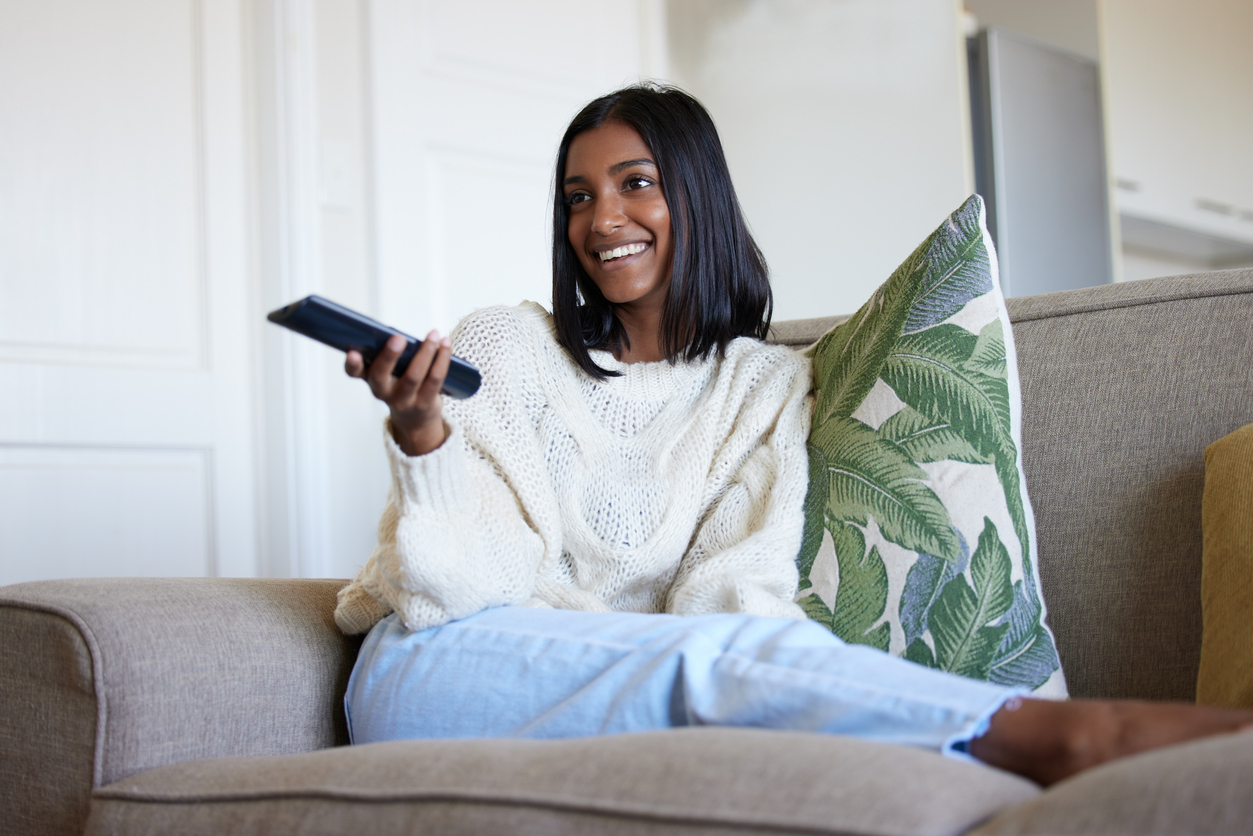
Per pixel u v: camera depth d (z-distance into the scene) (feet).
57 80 7.42
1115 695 3.30
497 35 9.23
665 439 4.00
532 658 2.85
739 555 3.52
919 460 3.39
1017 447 3.41
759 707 2.40
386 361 2.69
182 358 7.84
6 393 7.08
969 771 1.94
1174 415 3.45
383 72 8.55
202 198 7.96
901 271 3.84
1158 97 13.60
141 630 2.83
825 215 9.58
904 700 2.26
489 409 3.74
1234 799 1.50
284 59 8.07
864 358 3.77
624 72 10.15
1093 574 3.42
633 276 4.22
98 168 7.55
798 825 1.76
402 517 3.04
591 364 4.10
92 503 7.42
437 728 2.90
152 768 2.69
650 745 2.08
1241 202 14.74
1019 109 10.43
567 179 4.26
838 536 3.47
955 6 8.86
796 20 9.77
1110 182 11.03
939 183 8.87
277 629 3.18
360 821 2.18
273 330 8.04
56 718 2.73
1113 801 1.60
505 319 4.05
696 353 4.22
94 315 7.48
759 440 4.01
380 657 3.08
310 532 7.93
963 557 3.19
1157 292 3.67
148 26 7.80
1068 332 3.76
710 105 10.30
